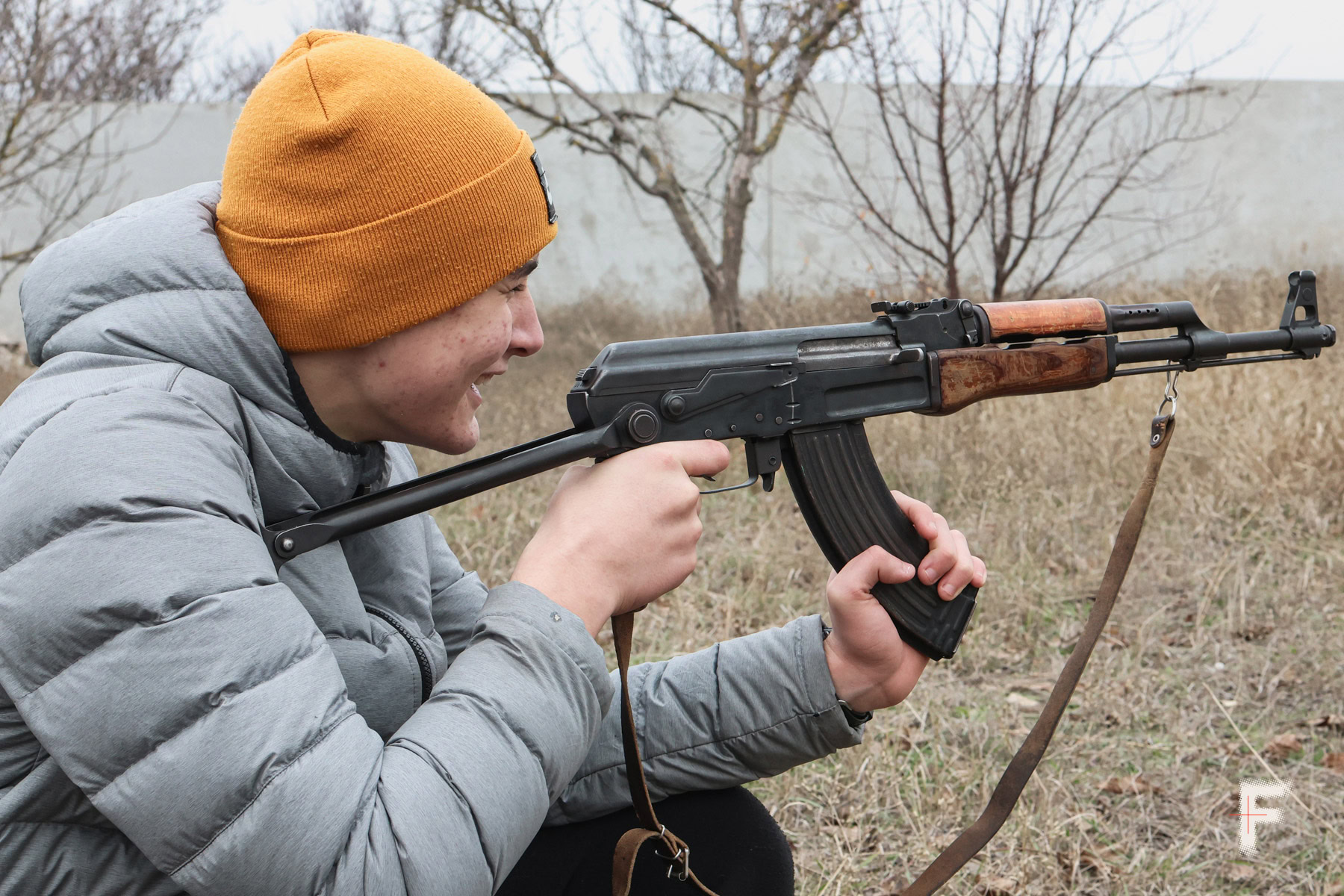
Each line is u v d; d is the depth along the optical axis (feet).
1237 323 25.11
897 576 4.39
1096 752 8.94
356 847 3.06
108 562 3.00
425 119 3.48
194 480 3.20
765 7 26.55
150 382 3.34
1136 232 35.14
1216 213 37.35
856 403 4.67
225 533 3.20
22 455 3.17
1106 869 7.37
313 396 3.73
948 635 4.60
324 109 3.43
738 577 12.62
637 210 37.37
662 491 3.78
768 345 4.43
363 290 3.50
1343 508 13.56
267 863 2.97
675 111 36.65
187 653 2.98
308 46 3.72
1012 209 20.67
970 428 16.99
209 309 3.46
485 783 3.25
